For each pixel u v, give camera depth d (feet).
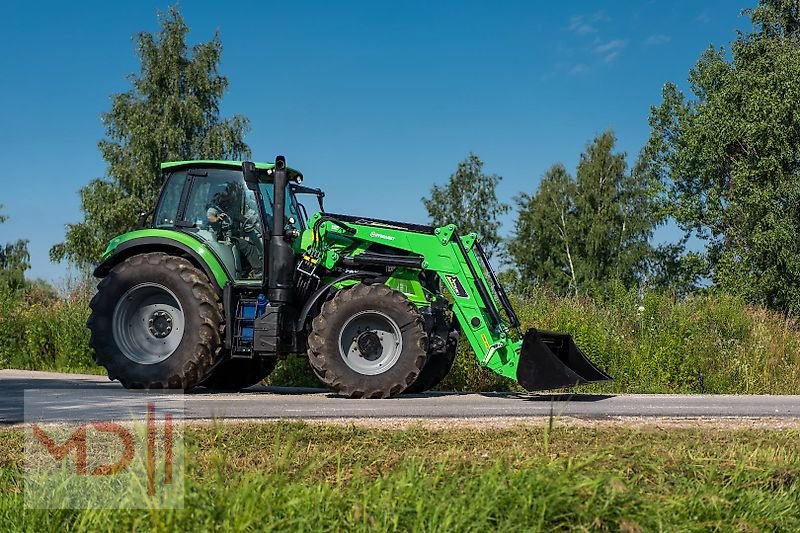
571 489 11.68
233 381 34.55
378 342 28.96
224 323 30.14
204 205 31.60
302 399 28.07
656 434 17.97
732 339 45.65
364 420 20.76
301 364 39.42
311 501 11.05
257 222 31.01
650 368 42.16
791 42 115.65
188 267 30.17
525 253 166.71
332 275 31.24
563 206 165.27
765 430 19.76
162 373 29.71
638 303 47.93
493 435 17.61
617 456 14.49
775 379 44.11
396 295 28.91
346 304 28.73
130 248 31.76
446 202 174.50
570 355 30.35
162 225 31.96
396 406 25.23
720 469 14.07
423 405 25.79
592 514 11.30
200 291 29.81
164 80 134.82
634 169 161.17
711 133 107.45
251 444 15.94
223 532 10.39
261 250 30.68
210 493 11.22
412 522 10.78
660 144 124.36
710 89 119.55
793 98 101.04
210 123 136.77
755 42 116.78
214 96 137.49
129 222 128.36
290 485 11.60
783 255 97.76
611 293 50.60
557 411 24.16
